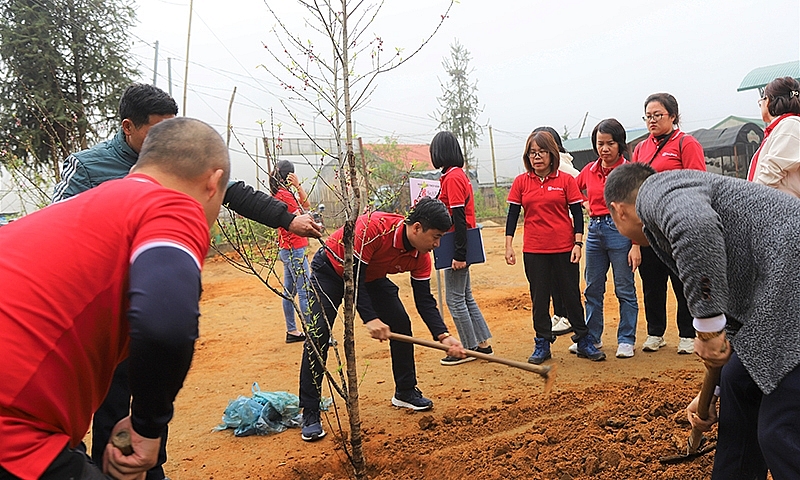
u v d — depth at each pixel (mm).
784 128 4188
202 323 8367
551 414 4121
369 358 5988
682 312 5270
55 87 14008
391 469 3596
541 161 5184
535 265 5328
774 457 2105
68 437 1610
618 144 5168
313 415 4020
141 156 1904
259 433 4211
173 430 4406
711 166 24500
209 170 1897
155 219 1612
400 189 3500
